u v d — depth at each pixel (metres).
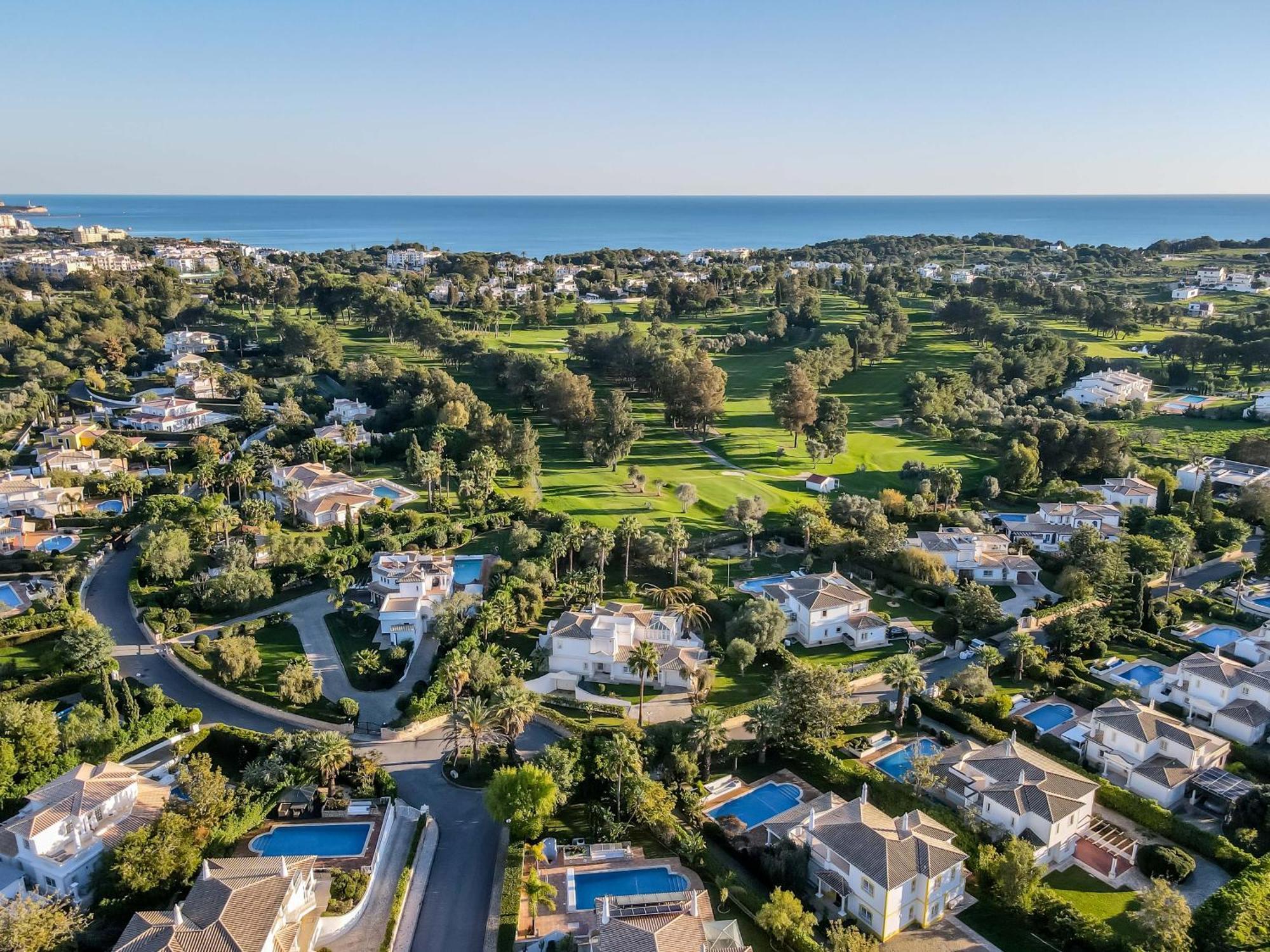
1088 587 125.56
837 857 71.69
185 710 92.81
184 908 62.97
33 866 69.94
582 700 102.19
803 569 139.88
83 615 112.00
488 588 127.00
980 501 171.00
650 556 135.25
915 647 114.31
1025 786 79.31
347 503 149.88
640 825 81.19
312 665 107.31
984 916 71.00
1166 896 65.25
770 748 93.50
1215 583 133.38
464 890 73.06
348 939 66.88
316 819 79.94
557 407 198.25
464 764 89.38
